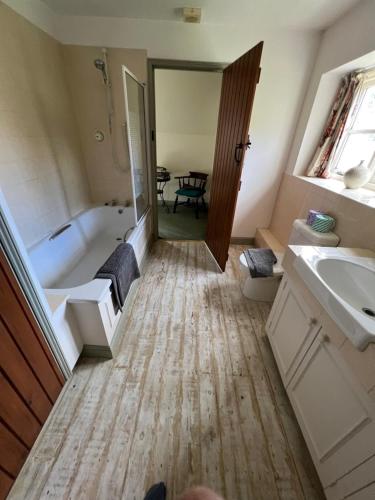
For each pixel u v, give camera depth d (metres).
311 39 1.96
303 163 2.29
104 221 2.69
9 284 0.83
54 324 1.11
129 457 1.01
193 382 1.33
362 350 0.70
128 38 1.97
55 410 1.17
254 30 1.93
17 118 1.55
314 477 0.98
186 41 1.99
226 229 2.22
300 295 1.13
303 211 2.08
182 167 4.18
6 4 1.41
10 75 1.48
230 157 2.06
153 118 2.35
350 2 1.53
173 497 0.92
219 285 2.21
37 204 1.78
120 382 1.31
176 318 1.79
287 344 1.25
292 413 1.21
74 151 2.30
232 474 0.98
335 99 2.01
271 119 2.29
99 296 1.23
